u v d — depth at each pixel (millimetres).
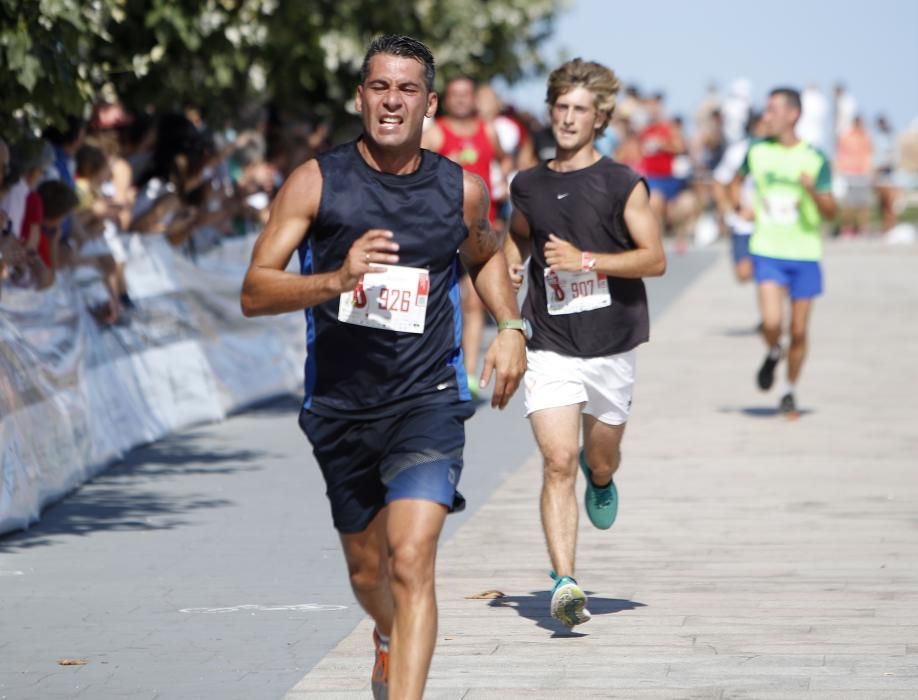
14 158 23078
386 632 13062
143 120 32031
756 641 15477
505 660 14953
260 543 20391
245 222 36062
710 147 89125
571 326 16625
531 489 23734
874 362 39750
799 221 30359
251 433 29812
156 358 29250
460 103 32594
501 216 40031
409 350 12352
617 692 13898
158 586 18141
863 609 16656
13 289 22156
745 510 22031
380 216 12273
